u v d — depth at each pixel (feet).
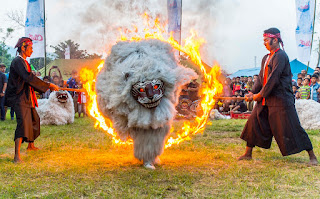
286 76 17.20
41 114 35.91
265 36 17.63
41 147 21.75
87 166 16.16
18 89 17.97
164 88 15.29
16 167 15.92
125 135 16.31
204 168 16.05
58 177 14.42
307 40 48.32
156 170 15.46
